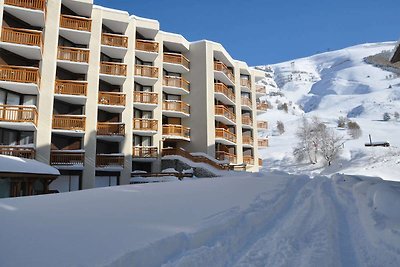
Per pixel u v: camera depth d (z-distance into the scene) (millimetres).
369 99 148000
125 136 26172
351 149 55406
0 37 19969
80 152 22688
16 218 5809
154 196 9117
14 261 3715
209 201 8320
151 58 30141
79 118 23281
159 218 6184
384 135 73125
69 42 25047
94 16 25688
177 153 29094
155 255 4293
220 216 6410
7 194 16062
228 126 37625
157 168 28531
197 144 31812
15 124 20141
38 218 5875
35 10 21219
